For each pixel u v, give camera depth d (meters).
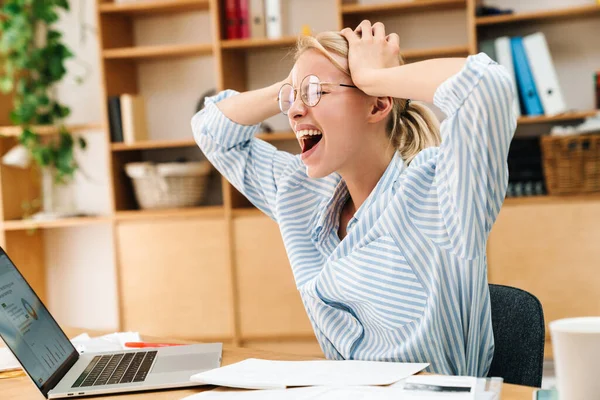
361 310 1.32
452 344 1.27
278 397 1.00
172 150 4.00
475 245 1.15
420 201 1.23
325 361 1.20
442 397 0.95
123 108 3.68
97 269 4.13
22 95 3.84
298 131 1.30
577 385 0.79
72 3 4.07
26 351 1.14
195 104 3.94
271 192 1.59
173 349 1.37
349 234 1.30
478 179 1.11
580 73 3.53
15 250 3.94
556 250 3.27
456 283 1.24
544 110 3.28
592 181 3.21
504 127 1.09
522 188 3.36
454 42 3.63
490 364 1.35
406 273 1.24
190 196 3.68
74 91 4.08
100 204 4.09
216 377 1.11
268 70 3.86
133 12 3.83
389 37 1.29
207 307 3.62
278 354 1.32
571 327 0.81
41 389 1.11
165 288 3.66
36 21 3.82
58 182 3.85
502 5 3.58
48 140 4.05
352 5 3.45
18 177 4.00
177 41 3.94
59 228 4.14
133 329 3.69
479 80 1.07
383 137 1.33
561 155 3.22
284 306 3.56
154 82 3.98
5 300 1.20
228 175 1.69
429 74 1.13
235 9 3.60
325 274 1.31
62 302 4.17
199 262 3.62
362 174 1.34
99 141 4.07
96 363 1.29
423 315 1.25
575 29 3.52
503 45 3.29
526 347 1.32
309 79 1.25
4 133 3.81
